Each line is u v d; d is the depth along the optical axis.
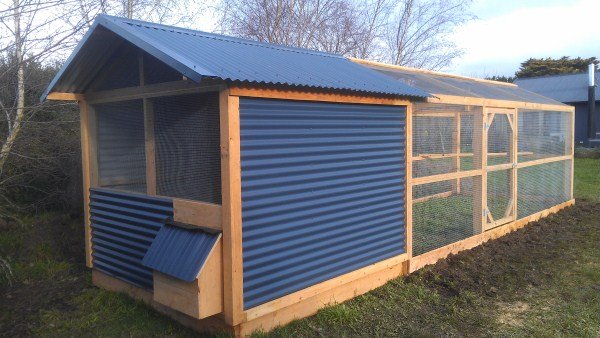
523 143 8.30
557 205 9.52
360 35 17.92
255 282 4.00
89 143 5.38
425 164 6.03
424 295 5.11
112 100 5.01
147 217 4.68
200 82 3.55
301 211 4.37
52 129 7.21
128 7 7.82
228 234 3.80
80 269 6.02
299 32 16.30
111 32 4.45
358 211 4.99
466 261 6.24
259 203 4.00
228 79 3.59
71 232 7.44
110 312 4.67
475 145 6.98
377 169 5.22
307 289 4.43
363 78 5.31
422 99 5.69
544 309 4.83
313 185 4.47
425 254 5.98
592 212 9.45
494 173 7.41
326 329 4.33
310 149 4.43
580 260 6.42
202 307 3.76
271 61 4.70
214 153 4.00
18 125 6.21
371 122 5.12
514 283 5.53
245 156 3.88
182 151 4.32
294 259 4.32
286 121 4.20
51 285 5.50
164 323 4.42
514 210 7.90
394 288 5.32
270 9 16.00
